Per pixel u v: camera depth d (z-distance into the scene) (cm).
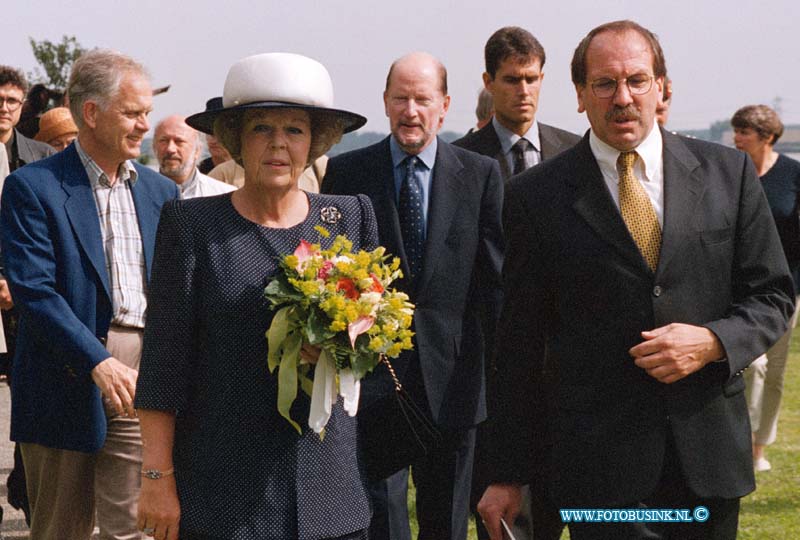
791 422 1109
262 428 392
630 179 439
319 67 406
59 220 525
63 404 524
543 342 458
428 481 625
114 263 539
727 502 441
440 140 646
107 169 544
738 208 440
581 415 438
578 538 446
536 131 754
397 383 420
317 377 389
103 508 538
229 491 390
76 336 508
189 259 395
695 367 420
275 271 396
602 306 436
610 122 434
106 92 529
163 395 393
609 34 437
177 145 809
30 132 1123
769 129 914
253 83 395
